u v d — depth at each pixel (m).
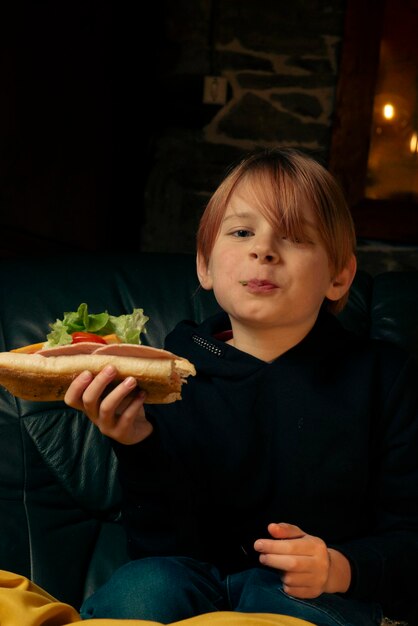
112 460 1.69
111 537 1.68
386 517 1.41
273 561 1.17
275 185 1.38
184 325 1.58
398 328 1.84
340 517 1.38
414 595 1.38
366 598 1.28
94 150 3.72
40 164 3.65
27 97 3.57
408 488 1.40
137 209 3.85
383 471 1.42
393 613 1.40
